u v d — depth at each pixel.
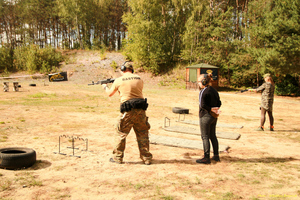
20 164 3.70
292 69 19.06
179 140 5.84
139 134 4.16
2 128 6.58
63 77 30.23
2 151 3.87
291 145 5.67
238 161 4.38
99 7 56.09
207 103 4.19
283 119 10.20
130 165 4.07
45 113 9.37
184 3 33.31
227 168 3.98
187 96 19.62
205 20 30.81
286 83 23.56
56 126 7.16
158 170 3.84
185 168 3.95
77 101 14.05
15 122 7.46
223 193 3.00
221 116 10.80
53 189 3.04
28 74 35.00
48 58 36.41
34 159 3.94
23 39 53.75
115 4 61.53
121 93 4.03
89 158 4.39
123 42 36.97
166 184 3.27
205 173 3.73
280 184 3.32
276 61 18.75
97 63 36.56
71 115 9.23
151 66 32.94
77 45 57.56
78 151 4.82
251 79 28.64
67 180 3.36
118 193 2.98
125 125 4.05
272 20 20.16
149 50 32.91
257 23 25.47
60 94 17.55
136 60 34.25
